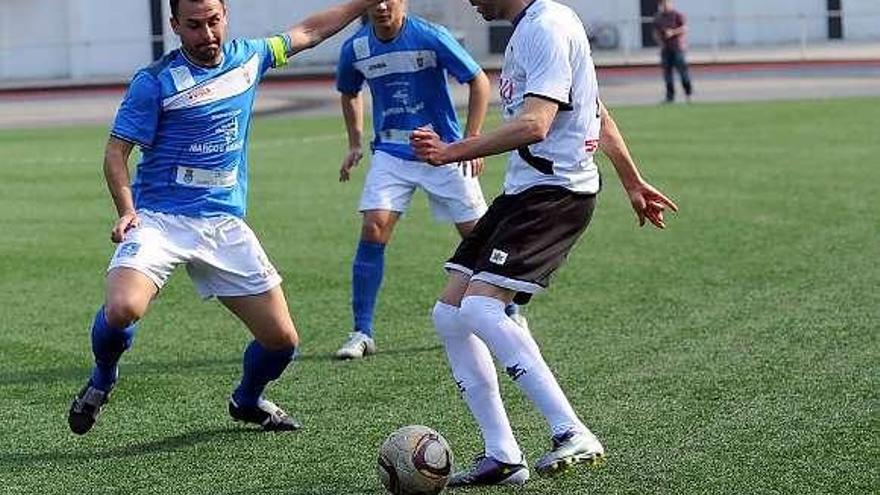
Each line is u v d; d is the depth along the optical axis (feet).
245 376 50.01
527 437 49.60
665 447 47.24
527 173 42.83
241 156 47.75
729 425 49.70
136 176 48.11
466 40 305.32
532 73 41.42
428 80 66.44
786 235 93.61
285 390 57.52
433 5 299.38
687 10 340.39
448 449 41.47
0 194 130.52
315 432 50.93
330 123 206.18
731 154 144.77
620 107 215.72
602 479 43.88
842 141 152.87
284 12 332.19
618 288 77.51
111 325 44.91
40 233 105.40
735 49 329.93
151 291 45.73
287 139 180.96
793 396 53.42
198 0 45.01
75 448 49.73
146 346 66.69
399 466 40.93
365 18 66.69
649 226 99.04
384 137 67.56
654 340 64.49
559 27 41.81
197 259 47.01
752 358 60.03
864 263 82.23
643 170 133.39
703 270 82.07
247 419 51.03
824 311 69.31
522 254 42.22
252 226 105.60
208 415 53.83
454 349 43.57
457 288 43.70
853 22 336.70
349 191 125.49
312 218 109.29
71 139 192.75
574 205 42.88
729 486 42.83
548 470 41.68
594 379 57.47
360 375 59.88
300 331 69.51
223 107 46.37
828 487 42.39
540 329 67.72
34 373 62.03
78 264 91.50
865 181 119.44
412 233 99.60
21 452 49.42
